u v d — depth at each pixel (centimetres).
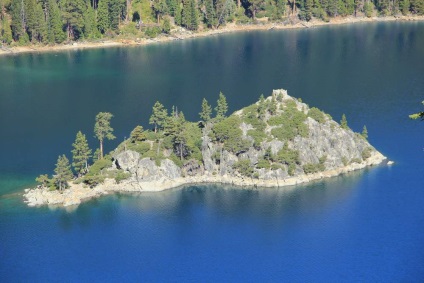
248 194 19475
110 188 19862
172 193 19675
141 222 18175
